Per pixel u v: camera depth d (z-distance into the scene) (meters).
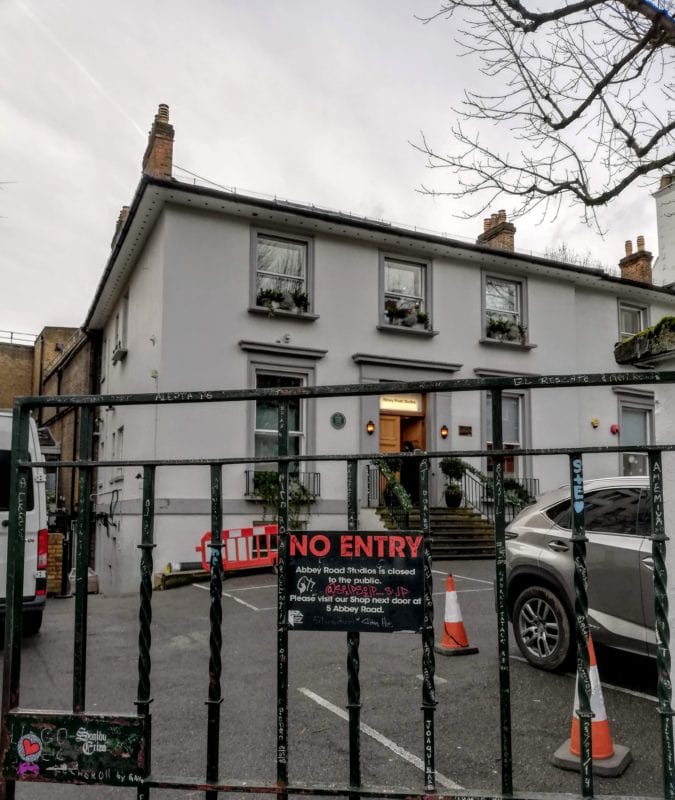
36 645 7.46
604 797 2.20
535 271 18.69
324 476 15.17
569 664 5.98
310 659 6.55
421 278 17.36
